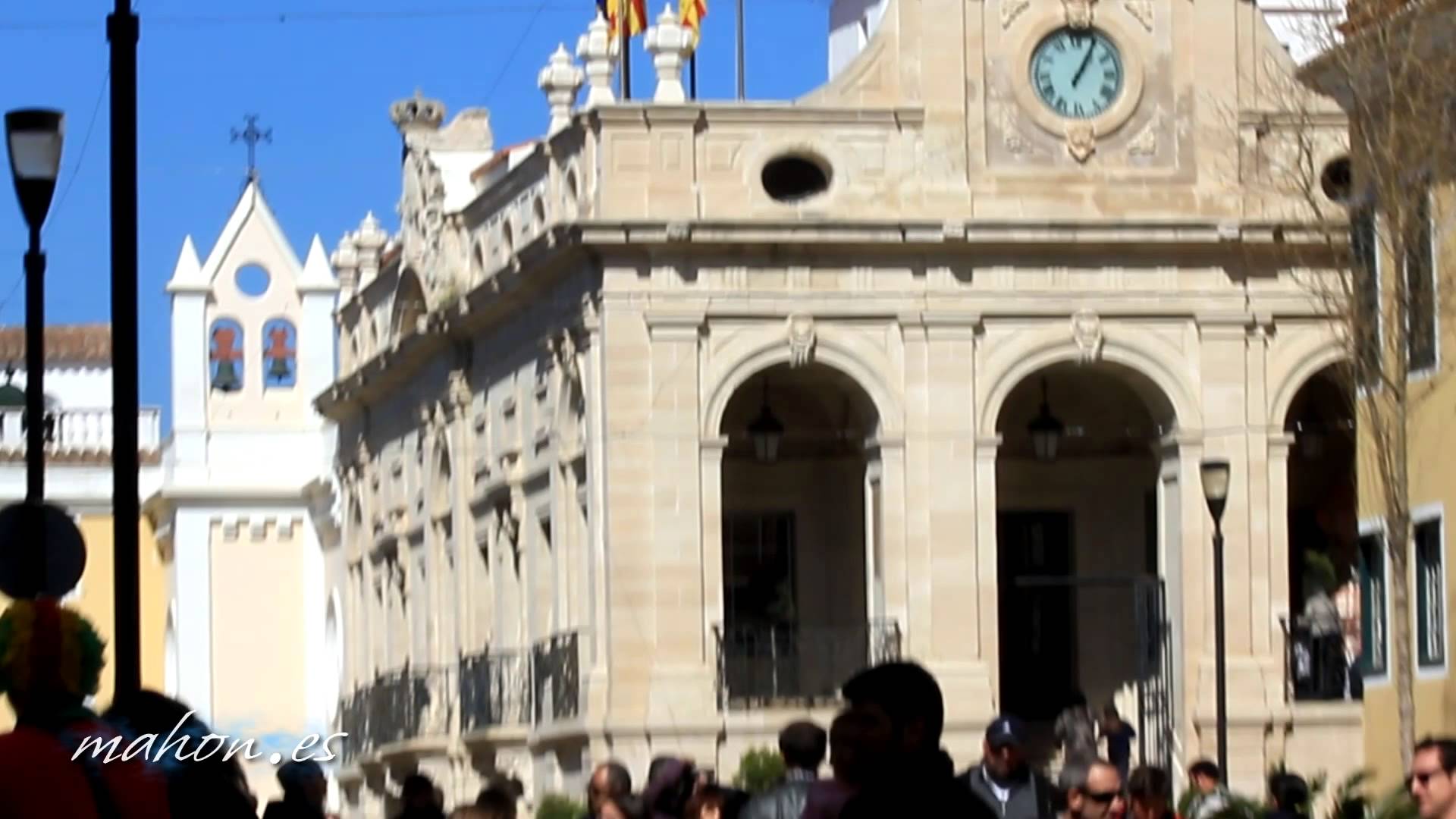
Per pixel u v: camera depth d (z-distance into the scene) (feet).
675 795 81.51
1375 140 128.57
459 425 203.51
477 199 196.34
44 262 91.66
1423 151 127.13
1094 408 184.75
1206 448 171.94
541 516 185.68
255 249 274.36
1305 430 179.83
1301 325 173.37
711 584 169.37
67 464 285.84
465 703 196.95
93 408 296.51
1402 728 126.52
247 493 268.00
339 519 249.34
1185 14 174.09
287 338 273.75
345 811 239.09
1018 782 77.82
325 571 264.11
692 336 169.37
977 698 169.68
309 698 267.59
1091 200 172.55
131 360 82.69
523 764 186.19
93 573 285.64
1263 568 171.53
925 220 169.99
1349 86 131.85
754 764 153.17
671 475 169.17
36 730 43.93
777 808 68.18
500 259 192.24
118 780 43.91
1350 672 170.09
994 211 172.14
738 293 169.89
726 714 168.55
